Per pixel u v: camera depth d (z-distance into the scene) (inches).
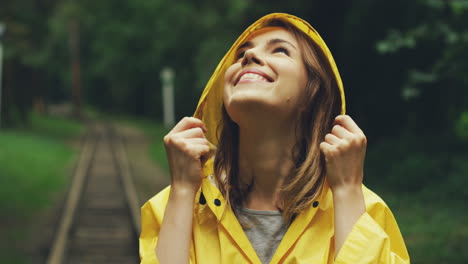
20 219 374.9
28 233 335.0
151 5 1534.2
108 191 527.2
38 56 1085.8
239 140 67.3
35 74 1590.8
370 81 585.3
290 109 62.9
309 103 63.9
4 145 781.3
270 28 67.0
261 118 62.4
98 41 1898.4
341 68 607.2
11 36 947.3
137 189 534.3
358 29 565.6
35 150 778.8
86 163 705.6
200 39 1385.3
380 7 531.5
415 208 338.6
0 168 566.9
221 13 1096.8
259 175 65.6
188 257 60.4
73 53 2122.3
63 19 1642.5
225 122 68.4
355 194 59.7
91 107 2896.2
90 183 578.6
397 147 508.4
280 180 65.1
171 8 1409.9
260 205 65.7
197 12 1288.1
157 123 1743.4
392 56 516.7
